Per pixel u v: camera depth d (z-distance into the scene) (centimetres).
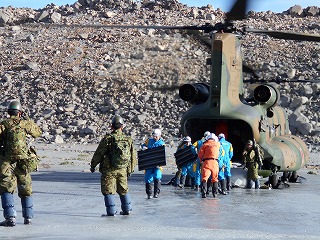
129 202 1410
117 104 4938
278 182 2203
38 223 1262
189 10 7012
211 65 2075
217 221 1351
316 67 5328
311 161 3512
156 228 1225
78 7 7169
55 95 5134
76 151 3769
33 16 6894
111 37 6144
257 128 2112
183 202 1691
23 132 1230
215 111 2075
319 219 1425
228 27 2102
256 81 2345
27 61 5756
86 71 5481
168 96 4984
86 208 1509
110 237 1120
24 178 1235
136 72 5369
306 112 4738
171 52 5562
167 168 2969
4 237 1105
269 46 5762
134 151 1402
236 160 2231
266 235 1177
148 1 7219
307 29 6312
